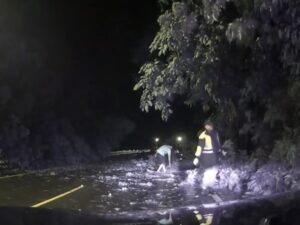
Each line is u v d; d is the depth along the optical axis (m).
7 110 21.06
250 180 9.65
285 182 7.89
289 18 8.19
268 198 3.03
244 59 11.02
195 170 12.95
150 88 12.48
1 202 9.68
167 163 16.97
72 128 25.28
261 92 9.94
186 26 10.66
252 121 11.20
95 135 28.64
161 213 3.00
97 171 16.00
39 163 20.17
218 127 12.91
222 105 12.05
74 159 22.75
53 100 24.95
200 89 12.42
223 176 10.71
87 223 2.84
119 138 32.25
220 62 11.25
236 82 11.41
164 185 11.59
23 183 12.77
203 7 10.06
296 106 9.09
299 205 2.70
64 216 3.04
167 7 12.94
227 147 12.10
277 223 2.44
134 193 10.44
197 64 11.75
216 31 10.84
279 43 8.91
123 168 16.81
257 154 10.51
